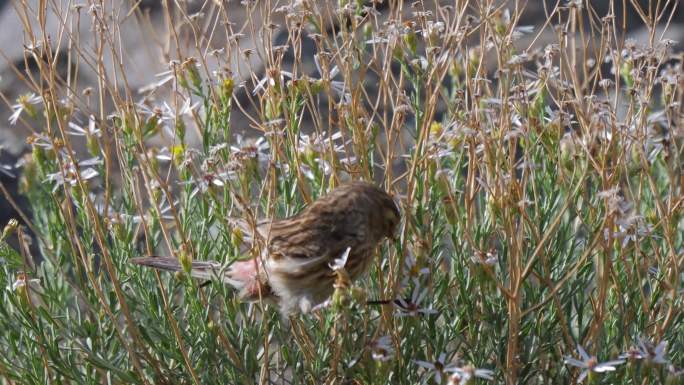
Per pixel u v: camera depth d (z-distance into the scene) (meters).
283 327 10.68
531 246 10.27
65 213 10.38
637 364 9.96
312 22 10.45
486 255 9.51
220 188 10.78
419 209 10.02
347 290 8.55
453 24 10.39
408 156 10.63
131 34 18.56
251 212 9.13
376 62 10.45
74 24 18.59
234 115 17.09
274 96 10.31
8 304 10.50
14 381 10.12
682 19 20.81
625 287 10.65
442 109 15.55
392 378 10.13
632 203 9.57
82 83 18.09
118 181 13.63
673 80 10.23
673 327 10.23
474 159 9.96
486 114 10.28
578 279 10.42
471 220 10.32
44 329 10.48
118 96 10.00
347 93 10.88
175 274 10.34
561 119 9.88
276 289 9.51
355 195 9.63
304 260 9.36
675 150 9.96
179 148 10.23
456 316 10.62
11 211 16.84
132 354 9.67
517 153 11.77
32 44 9.81
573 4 10.45
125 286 11.10
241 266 9.60
